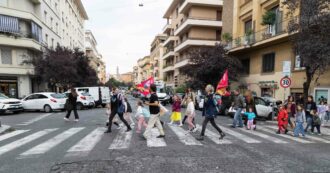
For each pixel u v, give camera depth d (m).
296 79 18.20
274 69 20.84
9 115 16.16
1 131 8.86
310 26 11.34
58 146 6.79
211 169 5.00
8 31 25.02
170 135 8.52
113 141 7.45
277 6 21.16
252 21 24.22
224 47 25.16
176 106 10.92
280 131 9.69
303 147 7.10
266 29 21.56
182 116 14.84
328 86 15.54
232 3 28.61
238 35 27.27
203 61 24.14
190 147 6.80
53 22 35.44
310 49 10.95
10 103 16.45
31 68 27.70
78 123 11.46
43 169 4.94
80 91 21.45
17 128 10.02
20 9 26.48
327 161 5.67
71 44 48.12
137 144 7.08
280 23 19.67
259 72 23.19
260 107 14.66
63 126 10.51
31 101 18.19
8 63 26.25
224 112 15.98
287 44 19.09
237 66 23.92
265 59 22.47
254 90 23.88
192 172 4.82
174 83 46.44
